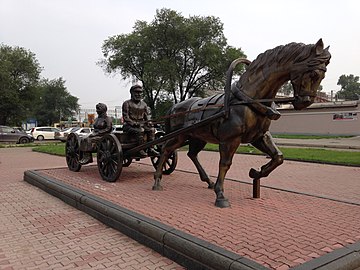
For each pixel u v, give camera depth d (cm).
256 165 1150
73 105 7381
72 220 511
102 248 399
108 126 798
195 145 648
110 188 631
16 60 3803
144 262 360
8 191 729
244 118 477
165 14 3108
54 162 1353
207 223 411
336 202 525
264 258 306
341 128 3089
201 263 327
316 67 415
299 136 3083
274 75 456
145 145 641
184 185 665
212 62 3106
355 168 1050
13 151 1923
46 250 396
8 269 346
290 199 544
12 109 3719
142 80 3278
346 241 350
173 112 633
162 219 428
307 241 349
